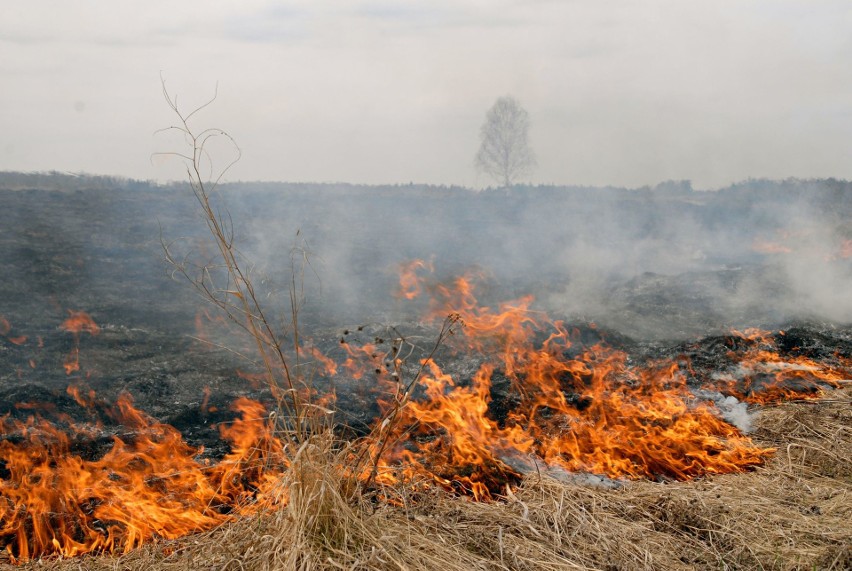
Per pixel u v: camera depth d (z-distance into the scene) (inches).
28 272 546.9
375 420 242.2
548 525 165.2
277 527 141.0
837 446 225.1
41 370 328.5
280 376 321.1
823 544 162.6
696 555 159.6
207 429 254.2
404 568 132.0
